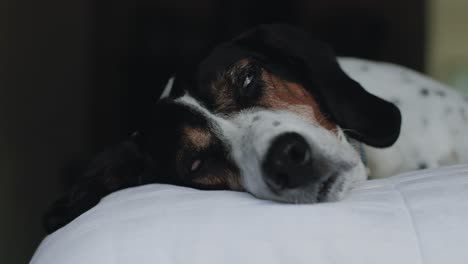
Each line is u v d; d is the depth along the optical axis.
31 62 1.40
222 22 1.96
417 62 1.80
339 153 0.61
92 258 0.51
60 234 0.55
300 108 0.68
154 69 1.96
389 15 1.91
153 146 0.70
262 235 0.51
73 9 1.74
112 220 0.54
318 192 0.58
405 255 0.50
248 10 1.94
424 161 0.78
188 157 0.68
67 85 1.67
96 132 1.87
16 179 1.20
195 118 0.68
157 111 0.71
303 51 0.71
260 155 0.60
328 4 1.97
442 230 0.51
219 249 0.51
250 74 0.69
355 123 0.69
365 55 1.93
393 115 0.70
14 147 1.21
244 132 0.65
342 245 0.50
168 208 0.54
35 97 1.41
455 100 0.82
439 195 0.53
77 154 1.68
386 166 0.77
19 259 1.17
